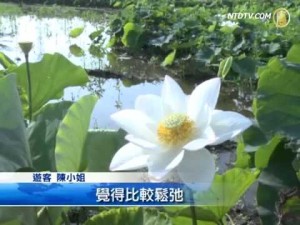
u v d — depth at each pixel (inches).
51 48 408.2
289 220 55.8
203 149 42.3
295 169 59.7
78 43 435.5
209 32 322.0
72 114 55.1
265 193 58.7
